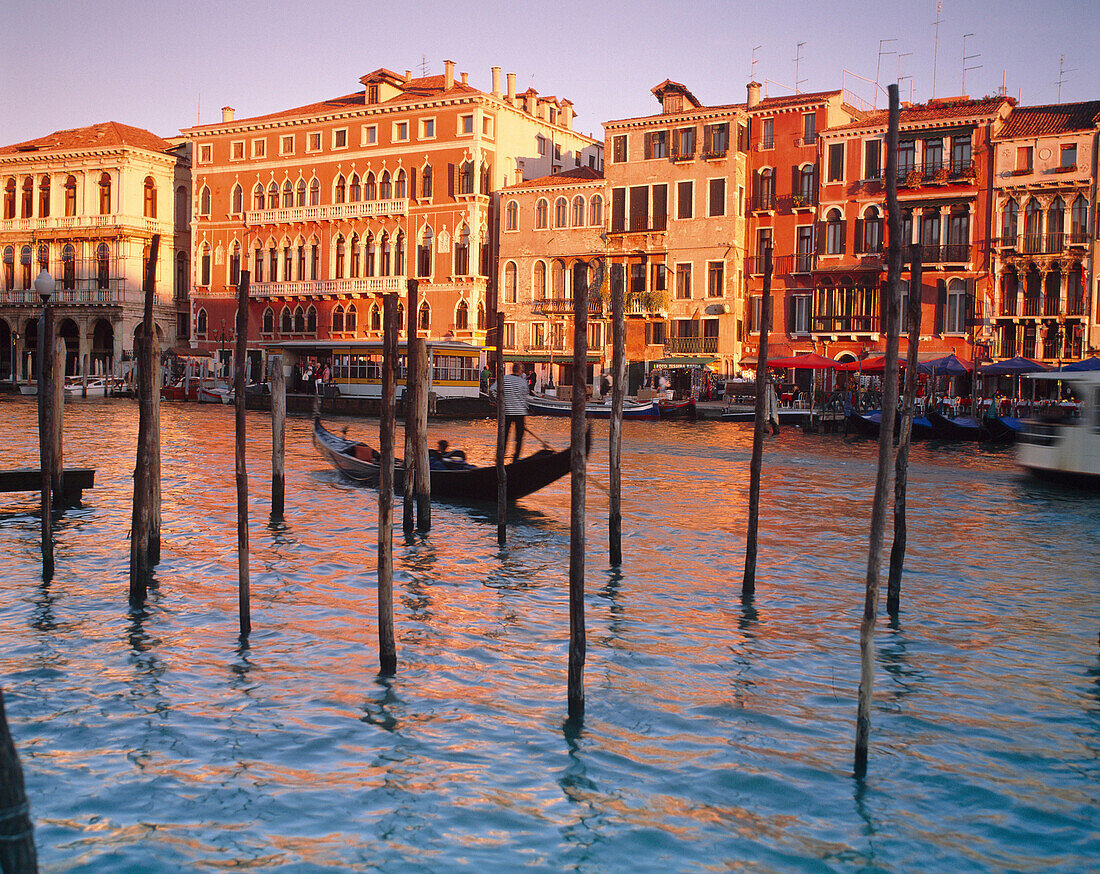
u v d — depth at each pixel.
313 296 60.53
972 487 22.30
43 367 11.59
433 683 8.45
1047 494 21.11
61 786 6.50
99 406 47.50
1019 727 7.76
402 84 60.94
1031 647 9.74
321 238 61.06
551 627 10.11
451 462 18.73
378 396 44.97
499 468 14.11
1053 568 13.39
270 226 62.62
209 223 64.62
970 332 45.19
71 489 16.34
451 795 6.48
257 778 6.66
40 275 11.48
